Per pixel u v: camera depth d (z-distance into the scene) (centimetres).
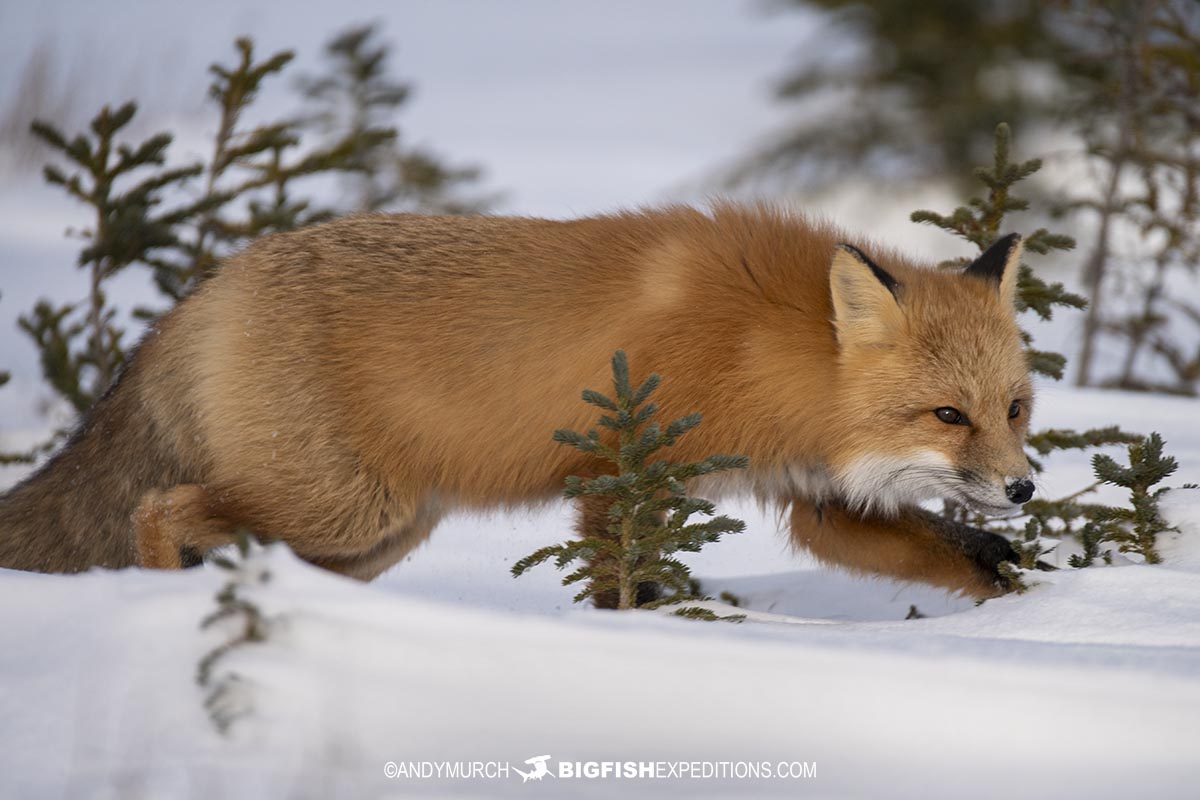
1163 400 1773
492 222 1039
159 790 485
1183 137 2136
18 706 552
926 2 4044
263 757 508
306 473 984
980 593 1024
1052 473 1360
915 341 982
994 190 1230
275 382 985
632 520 852
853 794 476
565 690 540
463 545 1257
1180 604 725
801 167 4181
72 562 1077
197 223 1662
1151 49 2120
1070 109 2281
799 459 1027
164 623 594
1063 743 507
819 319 978
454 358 979
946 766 495
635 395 840
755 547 1291
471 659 555
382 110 2981
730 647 560
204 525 988
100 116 1545
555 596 1069
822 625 802
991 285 1033
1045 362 1179
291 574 597
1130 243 2139
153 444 1038
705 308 976
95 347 1574
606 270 995
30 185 3741
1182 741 504
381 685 542
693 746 510
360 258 1012
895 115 4088
